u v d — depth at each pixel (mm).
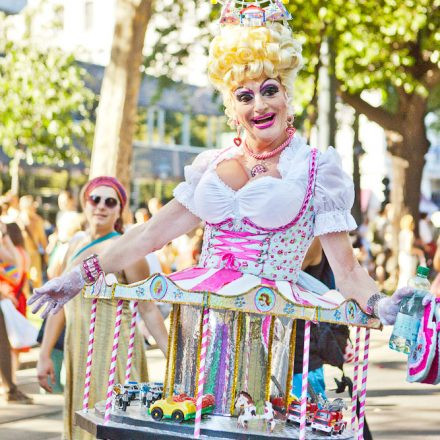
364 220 27484
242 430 3338
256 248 3605
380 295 3480
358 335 3816
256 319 3549
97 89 31891
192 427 3377
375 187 51625
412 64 23297
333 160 3592
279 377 3602
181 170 41250
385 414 8828
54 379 6203
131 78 14820
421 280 3316
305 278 4656
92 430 3537
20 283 9391
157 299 3457
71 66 26688
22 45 26250
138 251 3926
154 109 40094
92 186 5781
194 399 3529
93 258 3918
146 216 17406
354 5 19812
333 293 3773
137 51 14828
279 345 3588
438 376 3250
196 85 40812
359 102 26750
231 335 3557
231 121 3838
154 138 40719
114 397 3656
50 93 26266
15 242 9469
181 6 22609
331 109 13852
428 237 24953
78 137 27656
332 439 3357
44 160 27703
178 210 3902
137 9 14711
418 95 26906
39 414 8805
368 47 20953
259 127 3650
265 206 3551
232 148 3807
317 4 19547
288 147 3699
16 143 27500
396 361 12203
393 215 27219
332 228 3561
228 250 3639
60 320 6160
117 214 5789
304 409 3311
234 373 3547
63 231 10211
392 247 25719
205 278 3551
